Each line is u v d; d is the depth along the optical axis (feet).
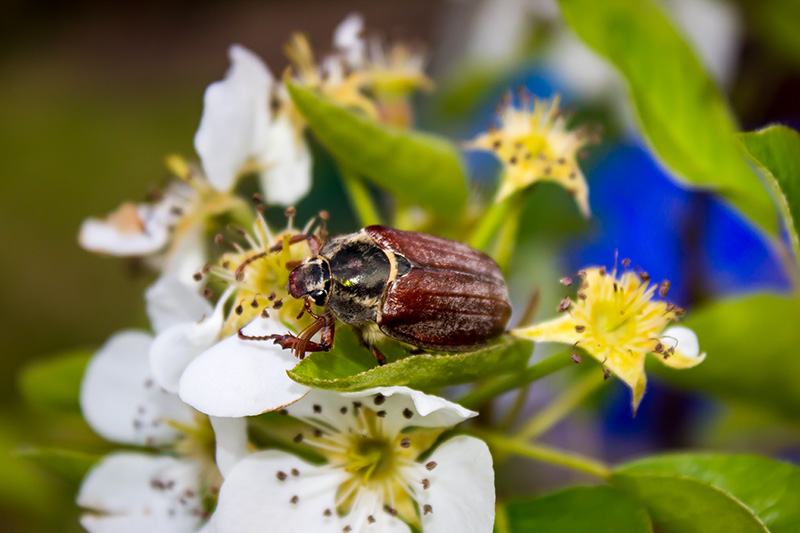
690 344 0.53
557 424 0.88
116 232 0.60
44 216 1.87
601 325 0.53
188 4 2.35
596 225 0.83
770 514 0.53
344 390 0.49
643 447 0.81
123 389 0.59
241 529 0.52
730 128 0.61
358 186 0.60
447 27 1.04
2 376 1.59
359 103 0.63
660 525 0.54
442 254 0.55
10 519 0.88
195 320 0.54
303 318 0.54
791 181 0.54
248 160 0.60
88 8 2.43
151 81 2.19
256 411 0.51
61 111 2.11
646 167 0.83
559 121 0.60
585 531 0.53
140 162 1.96
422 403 0.49
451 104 0.95
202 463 0.58
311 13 2.20
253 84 0.59
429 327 0.54
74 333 1.67
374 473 0.54
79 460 0.59
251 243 0.55
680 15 0.78
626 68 0.61
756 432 0.75
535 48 0.91
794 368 0.60
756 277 0.78
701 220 0.76
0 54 2.35
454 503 0.52
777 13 0.75
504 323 0.55
